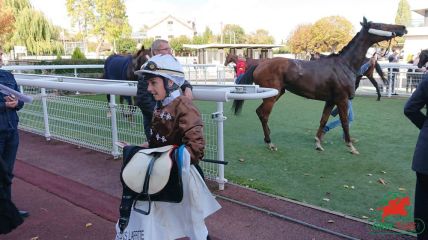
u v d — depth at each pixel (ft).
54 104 19.85
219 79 52.49
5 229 8.86
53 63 48.16
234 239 9.78
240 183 13.99
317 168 15.89
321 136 19.39
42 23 90.02
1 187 8.87
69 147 18.88
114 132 16.52
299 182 14.16
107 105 17.07
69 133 19.34
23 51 87.40
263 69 18.88
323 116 19.16
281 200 12.29
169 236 6.90
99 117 17.44
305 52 128.77
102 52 118.73
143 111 11.39
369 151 18.61
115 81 16.22
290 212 11.35
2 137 10.63
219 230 10.28
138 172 6.73
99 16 98.58
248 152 18.47
